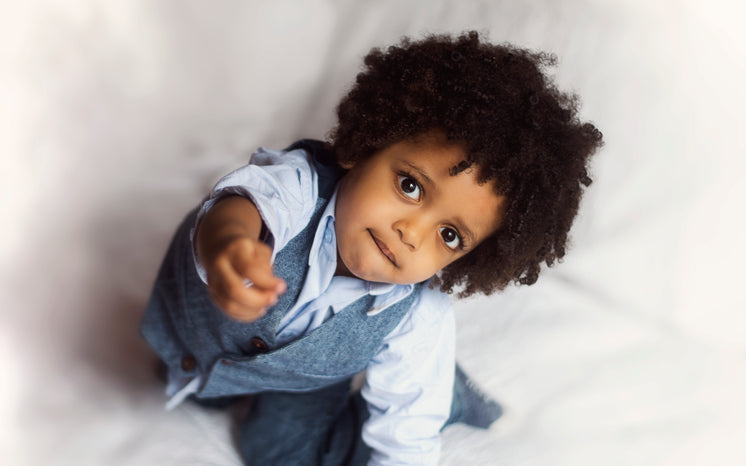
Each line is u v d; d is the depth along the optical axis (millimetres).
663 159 1639
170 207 1424
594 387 1347
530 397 1290
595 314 1551
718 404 1373
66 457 982
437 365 1062
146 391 1121
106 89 1478
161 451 1027
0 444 972
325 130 1643
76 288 1208
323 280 959
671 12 1675
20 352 1091
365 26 1677
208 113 1592
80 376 1095
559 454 1189
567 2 1675
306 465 1116
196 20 1591
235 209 788
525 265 959
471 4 1677
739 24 1658
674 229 1623
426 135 879
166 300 1077
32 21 1424
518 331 1439
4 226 1230
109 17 1503
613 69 1650
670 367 1450
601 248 1627
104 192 1375
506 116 879
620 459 1201
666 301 1601
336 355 1019
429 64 924
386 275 904
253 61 1635
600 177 1640
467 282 1017
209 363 1046
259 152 1047
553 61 1060
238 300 637
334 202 954
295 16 1660
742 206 1612
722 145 1622
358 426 1135
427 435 1051
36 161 1338
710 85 1638
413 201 875
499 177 864
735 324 1590
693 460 1233
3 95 1361
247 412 1162
